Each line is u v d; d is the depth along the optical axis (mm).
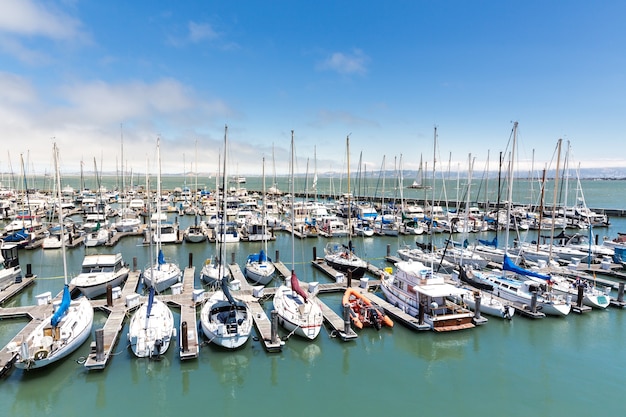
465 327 24203
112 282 29250
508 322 25656
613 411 17188
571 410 17250
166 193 120438
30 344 19250
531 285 27547
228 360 20844
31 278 32906
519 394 18406
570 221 66875
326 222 60906
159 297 27797
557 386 19062
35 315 23953
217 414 16875
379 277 35500
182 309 25656
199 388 18625
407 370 20391
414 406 17500
